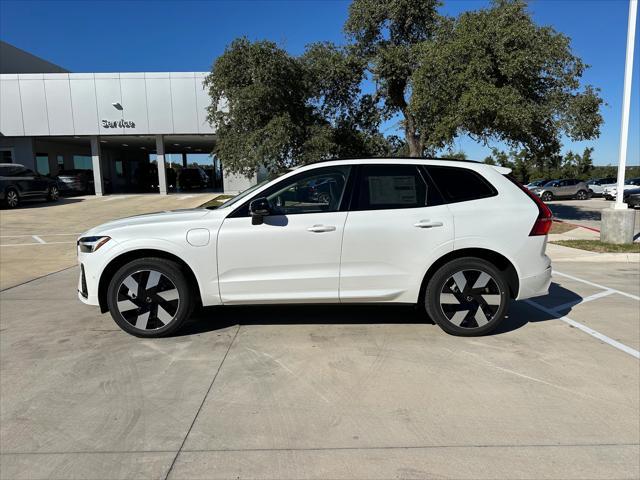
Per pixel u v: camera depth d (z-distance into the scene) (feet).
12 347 15.12
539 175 176.35
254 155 59.36
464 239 15.26
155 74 89.35
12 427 10.41
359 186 15.57
